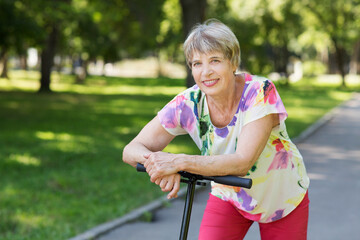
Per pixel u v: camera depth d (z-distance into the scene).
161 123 2.71
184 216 2.45
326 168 9.63
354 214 6.48
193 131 2.72
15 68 67.56
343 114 20.86
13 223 5.82
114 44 42.47
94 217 6.13
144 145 2.70
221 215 2.83
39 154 10.41
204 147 2.74
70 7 20.67
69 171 8.84
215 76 2.45
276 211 2.81
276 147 2.69
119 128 15.52
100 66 78.62
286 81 39.59
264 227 2.89
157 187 7.78
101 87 39.53
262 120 2.48
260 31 34.34
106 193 7.36
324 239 5.53
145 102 26.30
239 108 2.53
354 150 11.84
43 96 28.11
